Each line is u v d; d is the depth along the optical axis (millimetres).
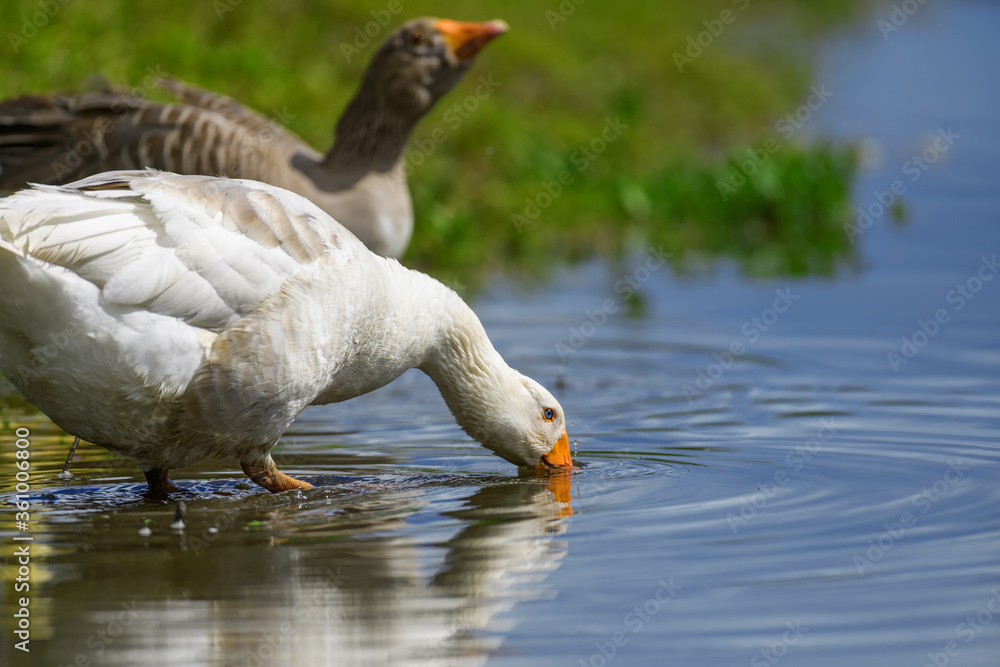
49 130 14062
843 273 20953
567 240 23672
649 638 6910
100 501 9727
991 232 24000
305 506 9562
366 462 11156
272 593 7527
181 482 10453
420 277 10867
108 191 8930
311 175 14289
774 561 8086
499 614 7230
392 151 14602
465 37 14617
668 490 9930
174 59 22766
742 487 9992
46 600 7383
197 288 9023
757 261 22453
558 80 31812
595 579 7770
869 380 14109
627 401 13461
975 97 44156
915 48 59156
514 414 10914
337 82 25156
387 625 7070
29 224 8391
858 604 7363
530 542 8508
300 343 9445
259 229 9336
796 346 15922
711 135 34500
